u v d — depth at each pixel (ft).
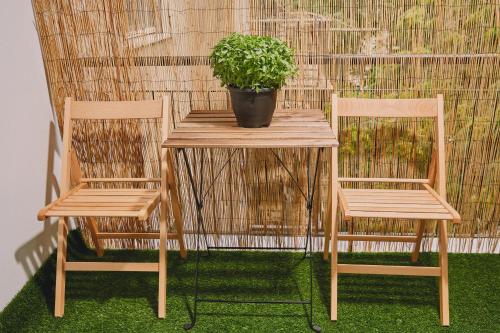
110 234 8.17
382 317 6.83
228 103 7.89
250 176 8.30
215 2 7.34
